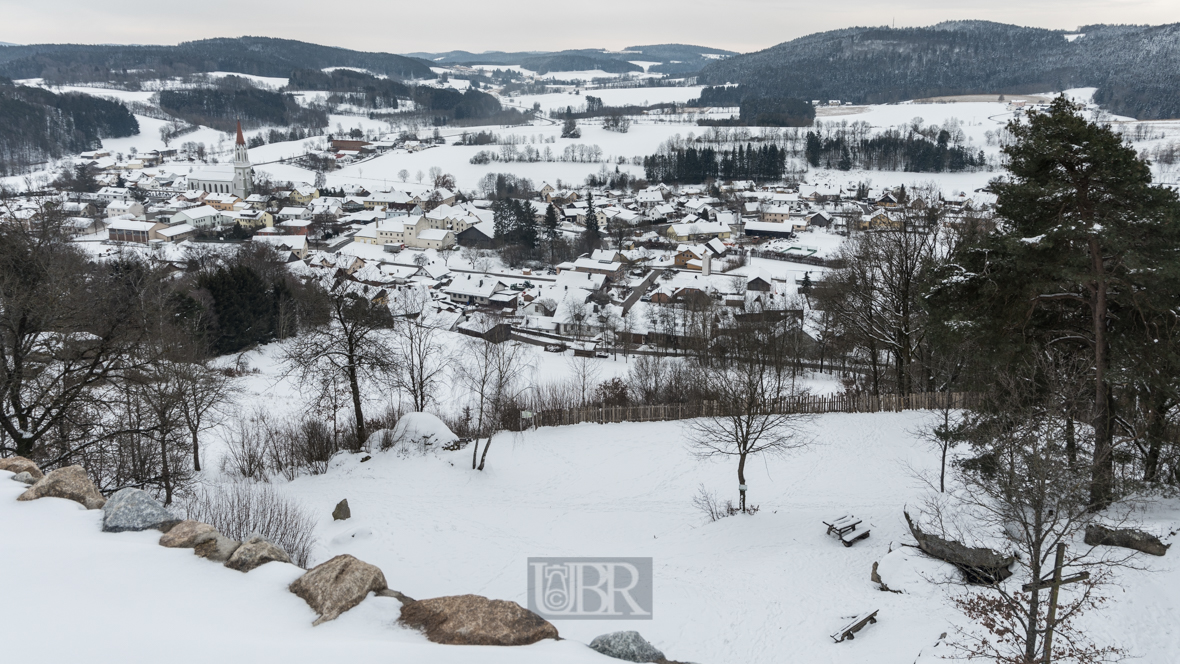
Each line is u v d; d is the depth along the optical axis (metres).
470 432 47.06
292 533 25.41
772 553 25.88
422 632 8.03
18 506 10.32
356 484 35.84
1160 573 18.69
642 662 7.98
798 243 163.38
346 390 43.28
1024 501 17.05
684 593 22.94
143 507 10.23
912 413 41.75
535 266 159.00
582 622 21.08
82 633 7.13
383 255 166.62
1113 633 16.59
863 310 45.44
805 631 19.38
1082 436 23.34
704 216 192.75
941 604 19.11
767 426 37.84
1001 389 23.95
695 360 70.94
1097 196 22.81
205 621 7.74
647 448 41.34
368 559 26.59
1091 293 23.55
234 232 166.38
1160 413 24.52
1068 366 22.67
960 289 25.78
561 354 94.94
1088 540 20.70
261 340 80.75
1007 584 19.17
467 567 26.17
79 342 27.28
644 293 127.94
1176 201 22.48
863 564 23.23
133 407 34.16
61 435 27.48
